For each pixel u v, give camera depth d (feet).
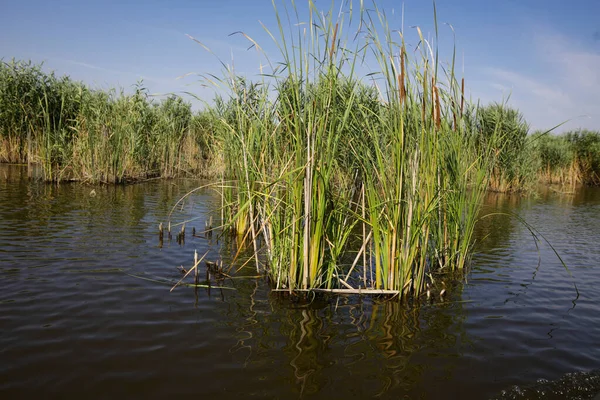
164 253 18.37
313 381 9.37
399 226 14.28
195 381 9.16
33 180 38.91
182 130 52.80
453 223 17.80
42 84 46.91
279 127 15.58
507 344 11.43
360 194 16.30
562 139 76.59
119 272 15.65
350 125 14.69
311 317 12.73
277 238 14.76
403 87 13.26
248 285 15.17
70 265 16.06
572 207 41.98
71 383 8.87
